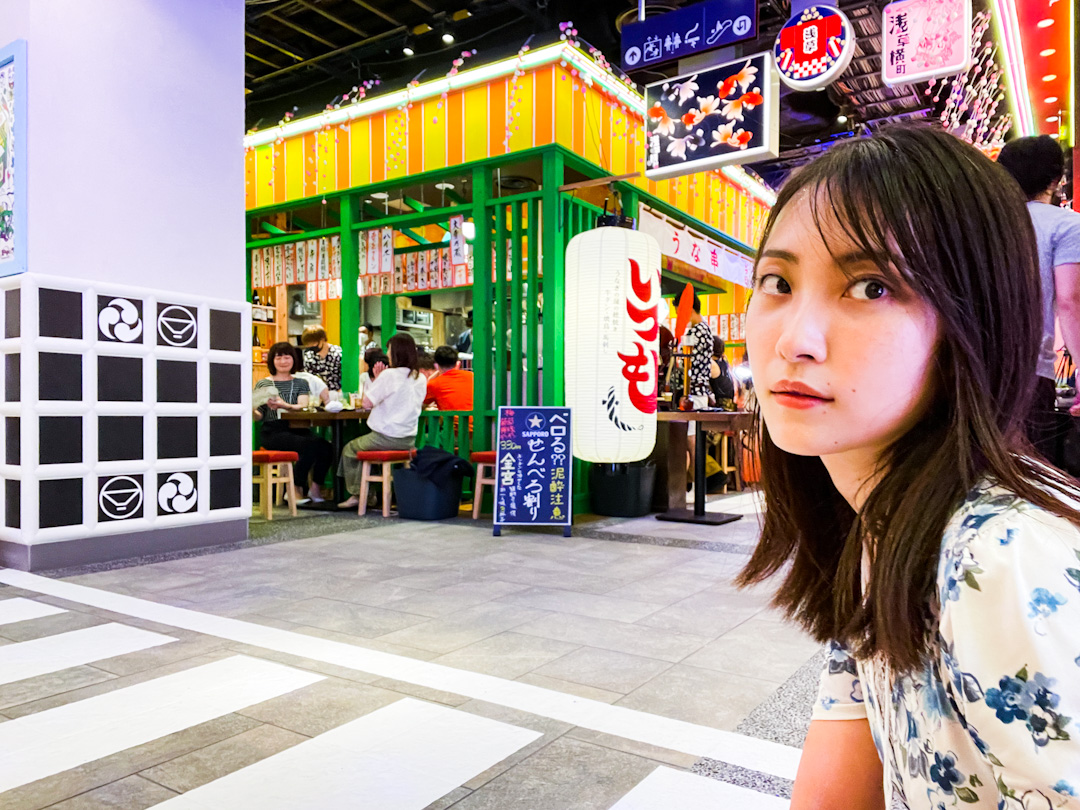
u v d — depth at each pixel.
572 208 5.40
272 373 5.96
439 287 6.71
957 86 7.61
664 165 5.02
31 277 3.42
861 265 0.37
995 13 6.12
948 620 0.35
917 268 0.36
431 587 3.13
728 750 1.62
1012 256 0.38
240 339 4.29
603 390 4.30
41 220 3.52
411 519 5.16
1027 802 0.32
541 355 5.70
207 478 4.10
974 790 0.39
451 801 1.40
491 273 5.68
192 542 4.05
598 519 5.23
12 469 3.49
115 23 3.77
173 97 4.02
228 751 1.61
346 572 3.43
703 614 2.72
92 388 3.62
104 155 3.74
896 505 0.40
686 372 5.65
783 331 0.39
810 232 0.39
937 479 0.38
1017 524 0.34
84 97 3.66
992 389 0.38
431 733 1.70
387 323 8.13
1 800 1.41
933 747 0.40
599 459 4.37
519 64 5.12
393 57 8.29
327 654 2.26
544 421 4.53
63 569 3.49
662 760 1.57
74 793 1.43
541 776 1.50
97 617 2.66
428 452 5.20
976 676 0.33
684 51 5.02
